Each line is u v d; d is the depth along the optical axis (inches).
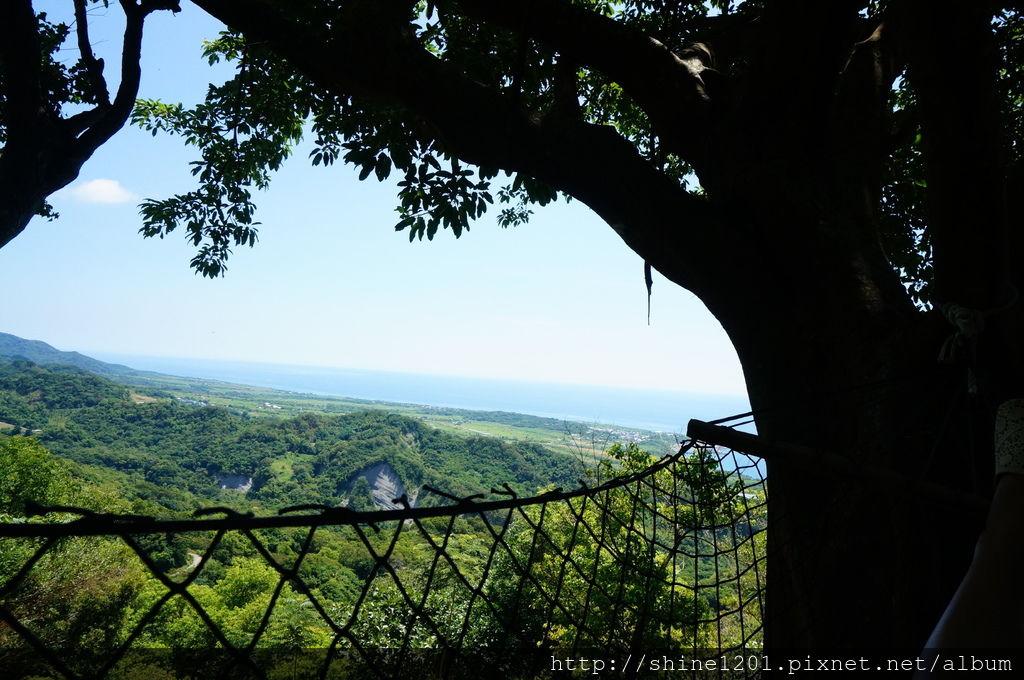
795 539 114.3
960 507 78.0
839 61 138.3
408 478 3420.3
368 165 260.8
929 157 74.2
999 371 67.5
